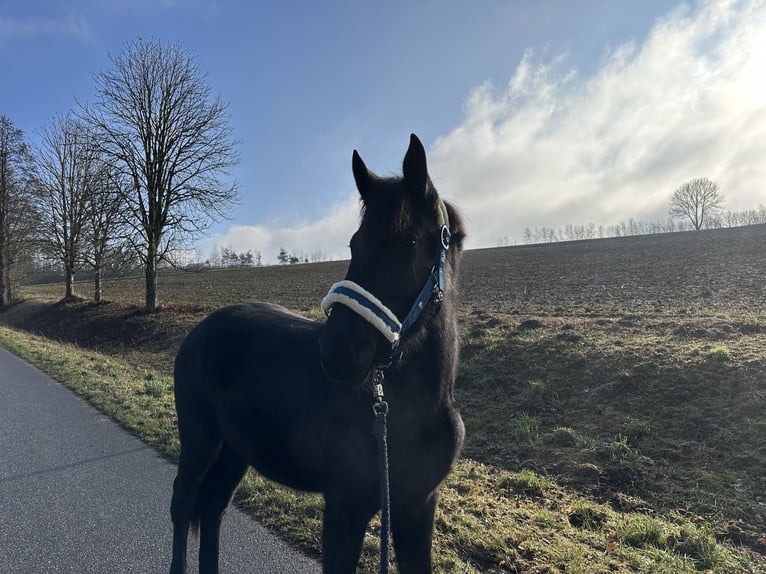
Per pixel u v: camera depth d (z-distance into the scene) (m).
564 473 5.27
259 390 2.41
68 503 4.12
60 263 31.47
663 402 6.66
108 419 6.74
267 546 3.36
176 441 5.58
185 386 2.96
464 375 8.76
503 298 19.09
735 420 5.89
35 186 30.08
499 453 5.98
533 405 7.32
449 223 2.01
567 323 10.93
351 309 1.69
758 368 6.79
